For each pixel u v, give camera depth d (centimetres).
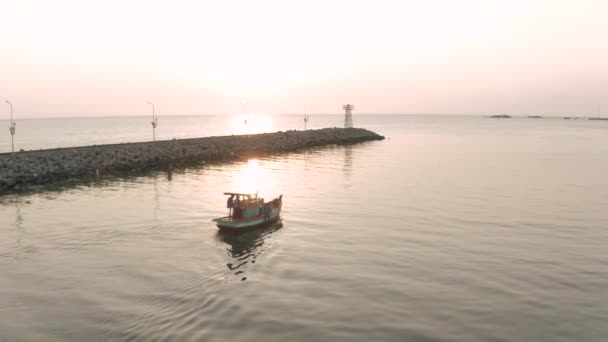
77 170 5212
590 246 2420
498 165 6344
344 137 12025
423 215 3153
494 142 11606
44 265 2056
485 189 4278
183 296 1705
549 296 1741
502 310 1612
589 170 5797
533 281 1898
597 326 1494
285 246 2405
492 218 3066
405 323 1503
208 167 6103
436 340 1391
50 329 1433
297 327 1459
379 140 12500
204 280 1880
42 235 2561
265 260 2164
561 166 6241
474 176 5184
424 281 1891
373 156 7769
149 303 1636
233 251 2306
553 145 10512
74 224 2814
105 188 4281
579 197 3881
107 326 1452
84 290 1758
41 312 1559
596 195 3981
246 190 4162
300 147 9794
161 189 4206
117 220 2925
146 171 5641
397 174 5350
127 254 2234
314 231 2720
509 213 3225
